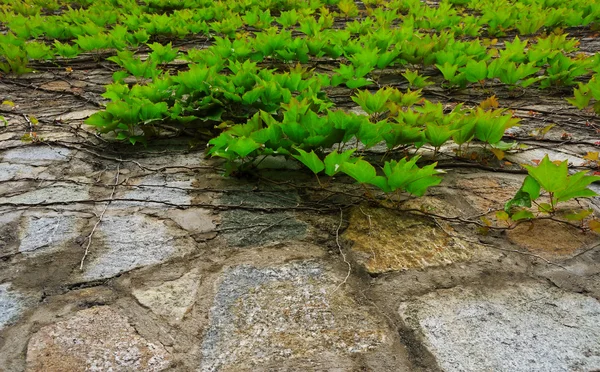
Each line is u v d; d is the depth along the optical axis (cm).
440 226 100
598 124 149
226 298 81
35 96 185
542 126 149
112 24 297
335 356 69
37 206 108
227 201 110
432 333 73
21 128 152
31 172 124
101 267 88
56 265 89
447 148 135
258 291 82
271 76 158
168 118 146
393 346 71
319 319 76
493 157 129
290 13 272
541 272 86
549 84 183
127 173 124
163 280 85
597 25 263
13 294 82
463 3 350
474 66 175
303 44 204
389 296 81
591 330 73
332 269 88
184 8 321
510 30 277
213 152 119
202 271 88
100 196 113
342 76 174
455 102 175
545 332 73
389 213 105
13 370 67
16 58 208
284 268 88
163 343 72
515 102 172
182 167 126
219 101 144
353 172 102
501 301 79
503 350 69
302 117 116
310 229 100
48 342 72
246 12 288
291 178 120
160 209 107
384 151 133
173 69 213
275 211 106
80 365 68
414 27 271
